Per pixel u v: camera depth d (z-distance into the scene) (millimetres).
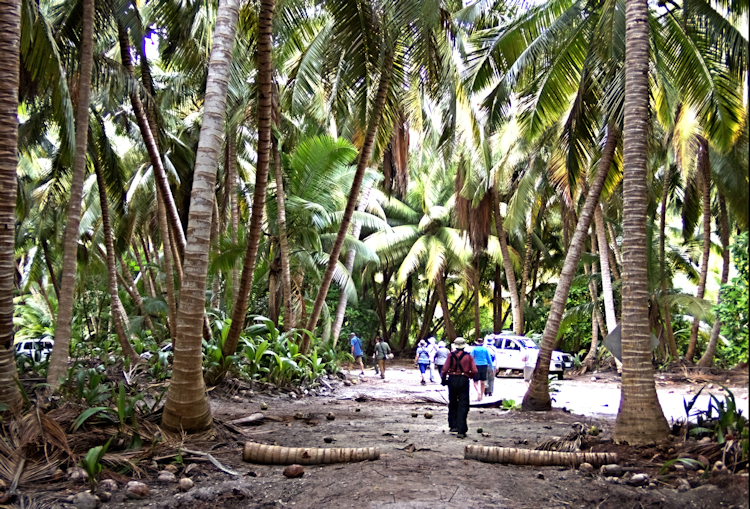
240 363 12289
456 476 5352
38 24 8633
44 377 9992
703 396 13680
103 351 17203
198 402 6688
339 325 20281
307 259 17094
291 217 15188
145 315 22078
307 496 4719
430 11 8742
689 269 26547
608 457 5945
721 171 15273
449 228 29281
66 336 9219
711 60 10555
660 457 5875
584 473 5602
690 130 14266
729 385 15477
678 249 25906
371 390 15070
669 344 20625
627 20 7137
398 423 9180
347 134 16188
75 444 5586
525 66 11703
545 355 11422
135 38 11570
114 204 19703
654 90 12180
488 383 13719
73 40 10969
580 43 11227
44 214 22578
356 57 10797
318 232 16531
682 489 4898
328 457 5879
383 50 10656
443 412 11078
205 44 12227
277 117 14789
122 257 25062
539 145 17469
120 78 10953
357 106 12430
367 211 27875
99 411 6258
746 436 4957
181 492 4812
